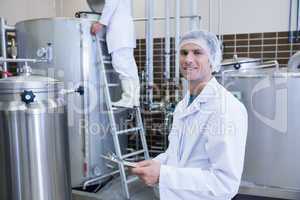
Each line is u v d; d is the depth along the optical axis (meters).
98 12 2.41
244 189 1.97
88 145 2.29
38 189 1.54
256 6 2.63
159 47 2.96
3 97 1.46
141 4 3.01
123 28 2.25
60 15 3.34
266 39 2.63
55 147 1.60
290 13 2.52
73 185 2.30
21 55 2.30
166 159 1.09
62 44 2.16
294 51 2.54
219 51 1.04
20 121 1.45
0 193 1.56
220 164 0.84
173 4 2.83
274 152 1.88
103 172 2.42
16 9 2.94
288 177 1.87
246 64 2.18
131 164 0.94
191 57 0.97
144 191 2.30
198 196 0.86
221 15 2.75
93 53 2.23
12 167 1.50
